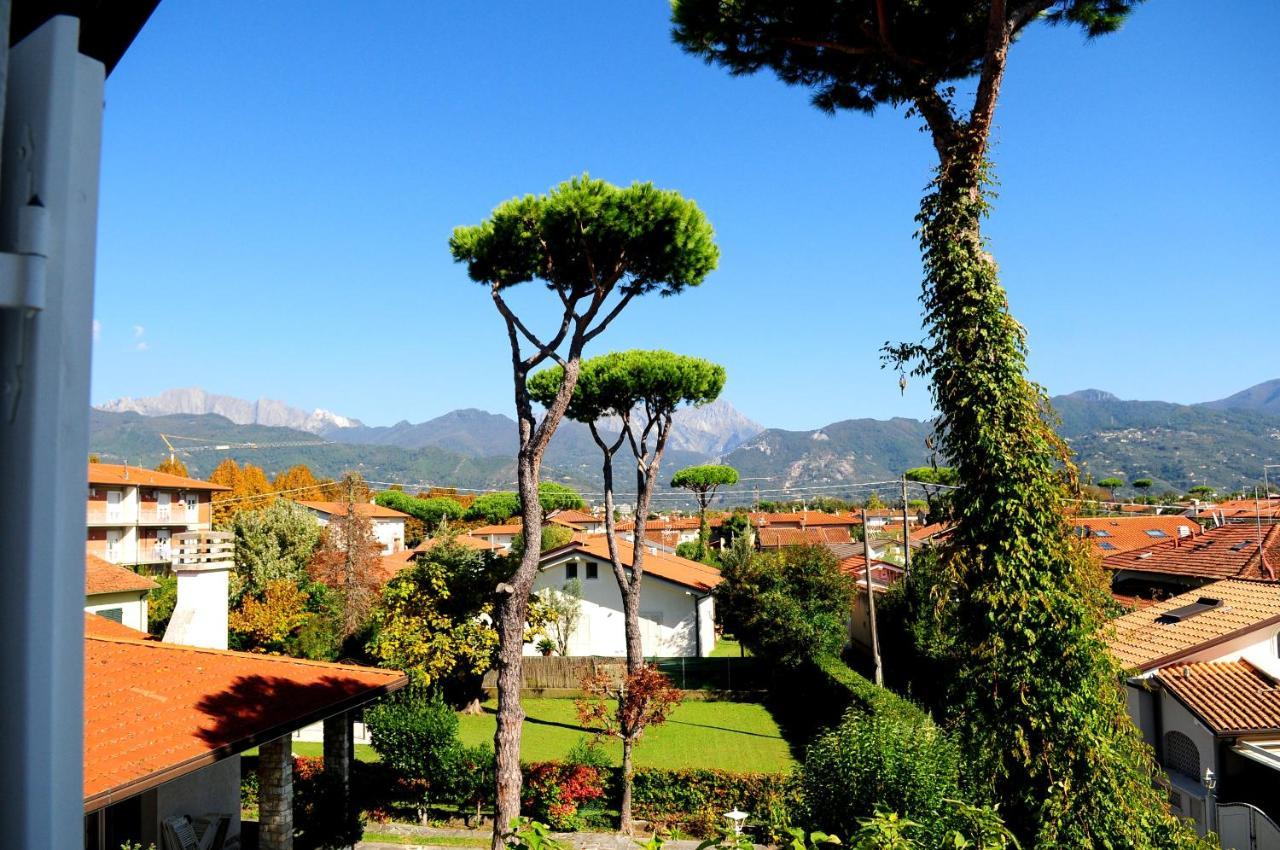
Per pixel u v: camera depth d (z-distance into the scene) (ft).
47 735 3.26
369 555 103.35
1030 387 27.17
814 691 81.35
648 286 51.96
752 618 87.61
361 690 38.81
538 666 92.89
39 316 3.40
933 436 28.53
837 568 90.89
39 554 3.32
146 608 84.89
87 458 3.48
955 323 27.63
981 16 32.04
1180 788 44.52
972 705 27.45
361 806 53.52
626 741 53.11
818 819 33.78
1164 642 52.13
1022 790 26.12
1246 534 82.69
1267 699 45.03
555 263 49.29
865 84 35.27
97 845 34.37
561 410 46.98
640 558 75.82
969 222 27.96
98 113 3.65
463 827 51.93
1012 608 26.37
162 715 32.17
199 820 36.22
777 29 33.17
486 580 75.77
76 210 3.51
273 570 107.14
